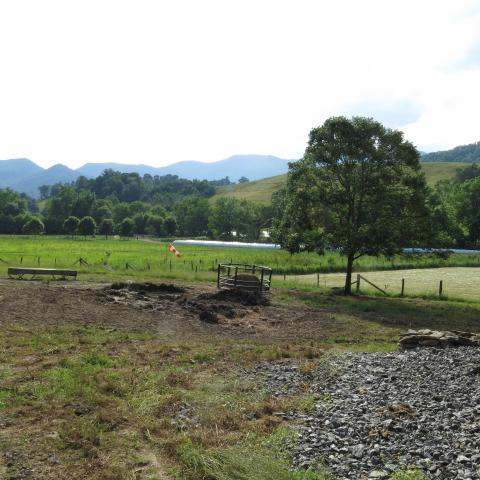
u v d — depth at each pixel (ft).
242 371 46.42
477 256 224.53
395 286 134.00
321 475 25.73
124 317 70.59
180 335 63.82
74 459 28.14
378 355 52.75
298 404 37.04
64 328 60.80
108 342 55.93
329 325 76.64
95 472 26.86
